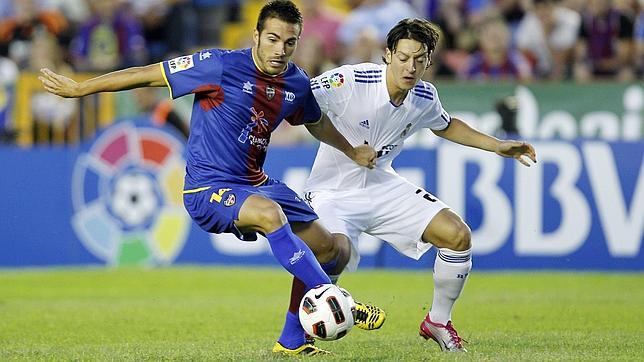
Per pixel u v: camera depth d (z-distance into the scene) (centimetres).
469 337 2534
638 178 4381
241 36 6488
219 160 2153
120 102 4822
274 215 2047
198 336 2630
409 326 2839
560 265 4416
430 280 4125
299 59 5353
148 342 2503
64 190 4534
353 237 2477
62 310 3225
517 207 4419
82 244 4534
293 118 2256
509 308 3228
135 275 4244
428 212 2408
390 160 2527
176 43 6091
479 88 4934
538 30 5672
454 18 5766
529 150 2452
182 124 4653
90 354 2234
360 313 2105
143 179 4500
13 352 2297
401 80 2316
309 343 2234
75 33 6025
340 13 5994
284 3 2106
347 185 2495
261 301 3450
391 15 5794
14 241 4544
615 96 4950
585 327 2772
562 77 5675
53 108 4853
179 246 4522
